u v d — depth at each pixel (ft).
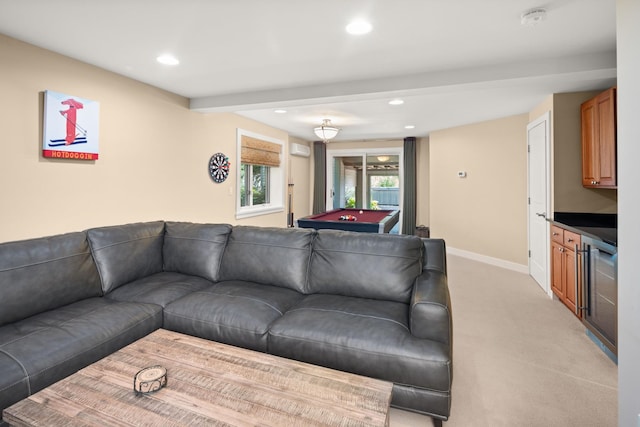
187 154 13.76
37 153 8.70
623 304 4.47
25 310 6.47
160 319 7.33
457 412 6.17
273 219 20.49
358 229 14.66
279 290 8.20
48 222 8.96
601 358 8.07
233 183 16.71
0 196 7.98
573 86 11.65
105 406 3.91
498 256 17.71
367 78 11.13
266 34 8.02
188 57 9.46
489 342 8.93
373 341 5.81
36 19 7.32
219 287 8.27
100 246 8.21
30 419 3.72
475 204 18.95
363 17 7.24
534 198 14.93
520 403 6.42
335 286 7.93
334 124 19.30
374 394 4.18
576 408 6.26
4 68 8.01
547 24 7.52
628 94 4.27
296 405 3.95
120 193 10.96
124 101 11.01
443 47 8.73
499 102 14.12
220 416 3.75
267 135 19.67
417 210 24.94
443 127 20.26
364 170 26.35
